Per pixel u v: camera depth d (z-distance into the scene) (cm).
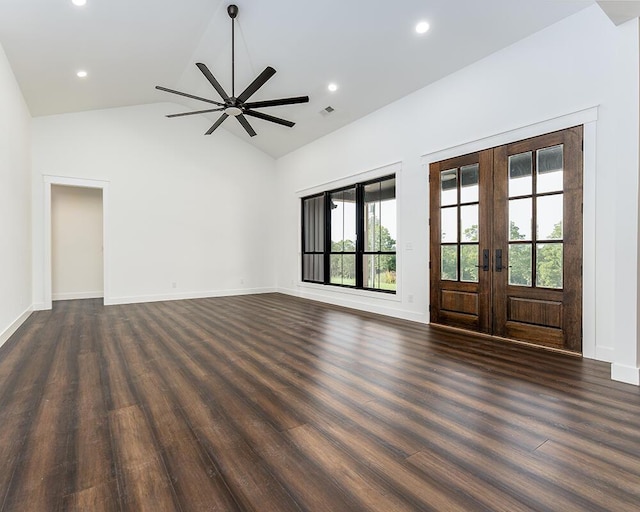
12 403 228
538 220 352
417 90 476
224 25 441
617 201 261
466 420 204
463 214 422
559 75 332
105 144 633
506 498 139
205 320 496
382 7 366
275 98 573
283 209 801
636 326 254
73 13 358
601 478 152
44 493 143
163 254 690
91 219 735
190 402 229
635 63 251
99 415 212
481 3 335
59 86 503
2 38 370
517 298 371
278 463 164
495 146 386
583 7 315
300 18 406
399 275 509
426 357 322
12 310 423
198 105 687
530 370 286
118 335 408
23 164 500
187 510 134
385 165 529
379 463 163
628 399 231
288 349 351
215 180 747
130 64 493
